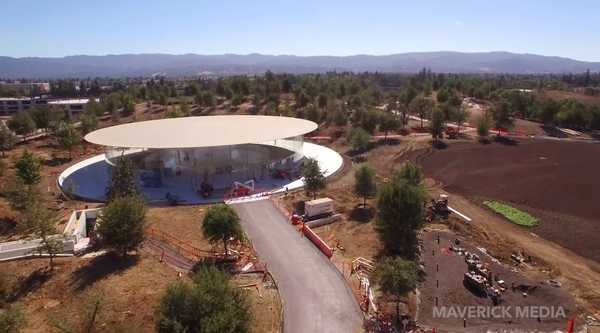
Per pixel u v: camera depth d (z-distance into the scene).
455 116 96.31
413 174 45.38
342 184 54.47
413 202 33.75
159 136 55.12
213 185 53.31
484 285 29.28
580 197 50.28
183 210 44.69
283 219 42.28
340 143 85.38
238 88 144.75
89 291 28.38
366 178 44.41
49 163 67.00
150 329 24.28
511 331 25.27
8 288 29.22
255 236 38.38
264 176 57.12
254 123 65.31
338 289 29.56
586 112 99.69
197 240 37.25
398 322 25.84
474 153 74.69
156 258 33.66
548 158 70.19
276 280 30.72
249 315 22.23
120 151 60.97
